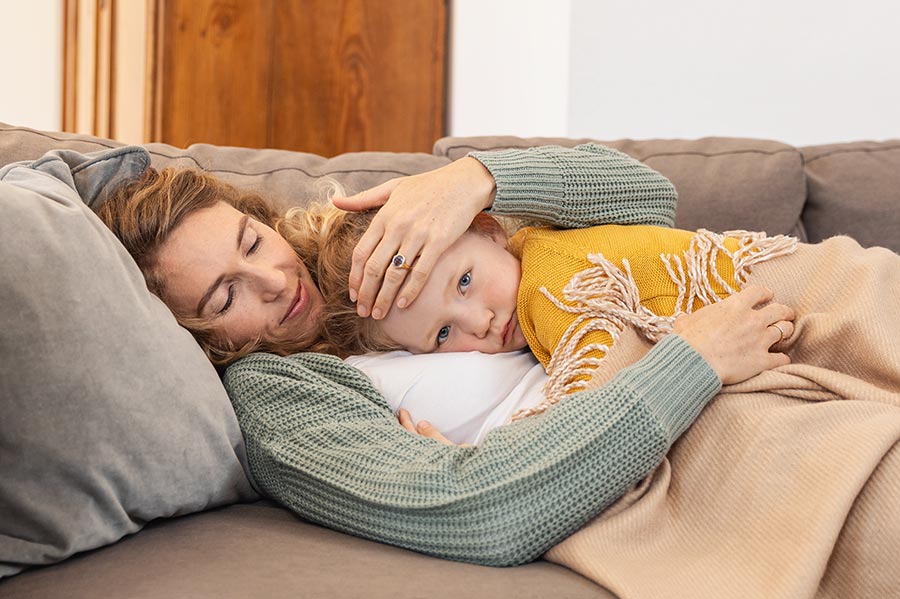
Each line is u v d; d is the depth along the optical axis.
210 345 1.17
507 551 0.88
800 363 1.09
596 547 0.87
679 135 2.45
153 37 2.51
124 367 0.89
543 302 1.15
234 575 0.80
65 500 0.85
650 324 1.09
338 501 0.96
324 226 1.31
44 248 0.86
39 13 2.74
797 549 0.82
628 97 2.46
